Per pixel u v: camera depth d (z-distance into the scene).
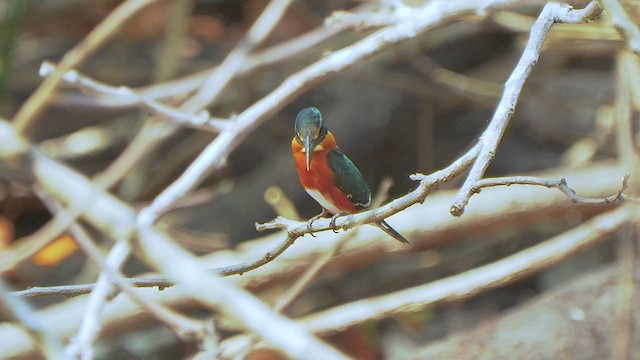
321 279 15.01
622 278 9.20
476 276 11.68
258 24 11.62
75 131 16.83
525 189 13.31
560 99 15.34
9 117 16.12
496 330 10.48
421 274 15.29
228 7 17.38
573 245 11.64
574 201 5.03
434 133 16.77
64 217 4.48
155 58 17.09
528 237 15.36
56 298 13.84
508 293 14.79
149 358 13.68
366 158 16.39
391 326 13.96
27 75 16.30
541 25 5.55
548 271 14.96
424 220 12.88
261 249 12.62
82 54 9.56
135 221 3.66
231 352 9.69
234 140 9.69
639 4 6.01
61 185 3.72
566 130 16.39
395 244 12.66
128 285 5.61
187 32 17.14
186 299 11.80
